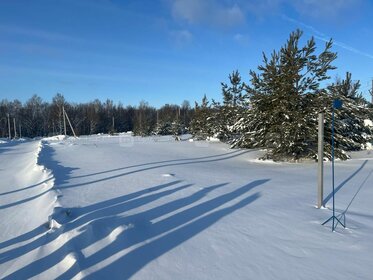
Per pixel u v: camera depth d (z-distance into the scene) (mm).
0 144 42688
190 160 17922
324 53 17703
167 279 4066
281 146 17375
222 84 29906
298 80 17766
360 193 9336
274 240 5418
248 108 21359
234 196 8477
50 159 16859
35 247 5199
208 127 32062
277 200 8219
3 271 4570
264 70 18266
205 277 4137
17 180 12336
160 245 5062
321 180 7559
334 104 7473
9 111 88000
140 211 6766
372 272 4348
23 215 7301
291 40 17844
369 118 24625
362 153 22375
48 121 87438
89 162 15648
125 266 4355
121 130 92812
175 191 8773
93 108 93188
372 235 5762
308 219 6613
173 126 52719
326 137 18203
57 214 6230
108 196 8102
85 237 5078
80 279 3926
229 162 17750
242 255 4809
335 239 5523
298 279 4129
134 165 14578
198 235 5535
